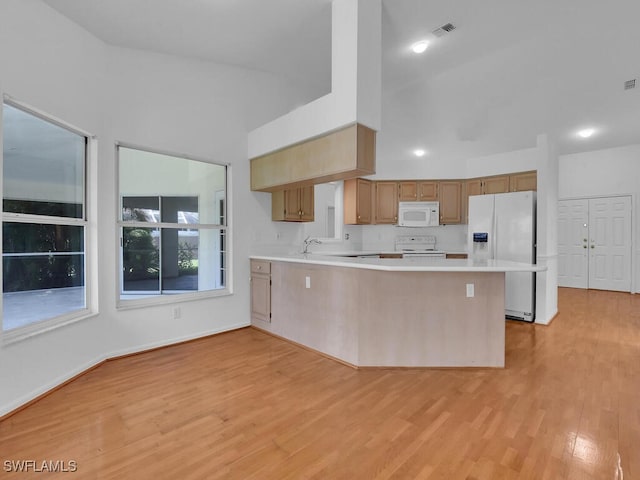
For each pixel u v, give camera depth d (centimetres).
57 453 169
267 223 418
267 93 407
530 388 241
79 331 267
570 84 375
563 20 283
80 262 280
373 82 269
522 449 171
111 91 300
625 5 262
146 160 329
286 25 295
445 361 278
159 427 192
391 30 297
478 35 304
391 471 155
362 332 279
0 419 200
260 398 227
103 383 251
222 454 168
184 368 280
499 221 439
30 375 223
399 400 224
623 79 360
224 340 354
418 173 584
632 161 592
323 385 247
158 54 328
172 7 262
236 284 390
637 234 593
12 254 224
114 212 302
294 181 332
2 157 209
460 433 185
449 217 571
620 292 610
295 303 341
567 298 563
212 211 377
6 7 212
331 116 279
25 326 227
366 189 579
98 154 289
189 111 348
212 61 362
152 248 335
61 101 253
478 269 252
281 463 161
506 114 444
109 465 160
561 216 676
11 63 215
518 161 503
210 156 363
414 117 462
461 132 492
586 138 540
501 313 276
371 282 278
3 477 151
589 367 279
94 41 285
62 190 264
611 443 175
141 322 319
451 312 278
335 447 173
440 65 355
